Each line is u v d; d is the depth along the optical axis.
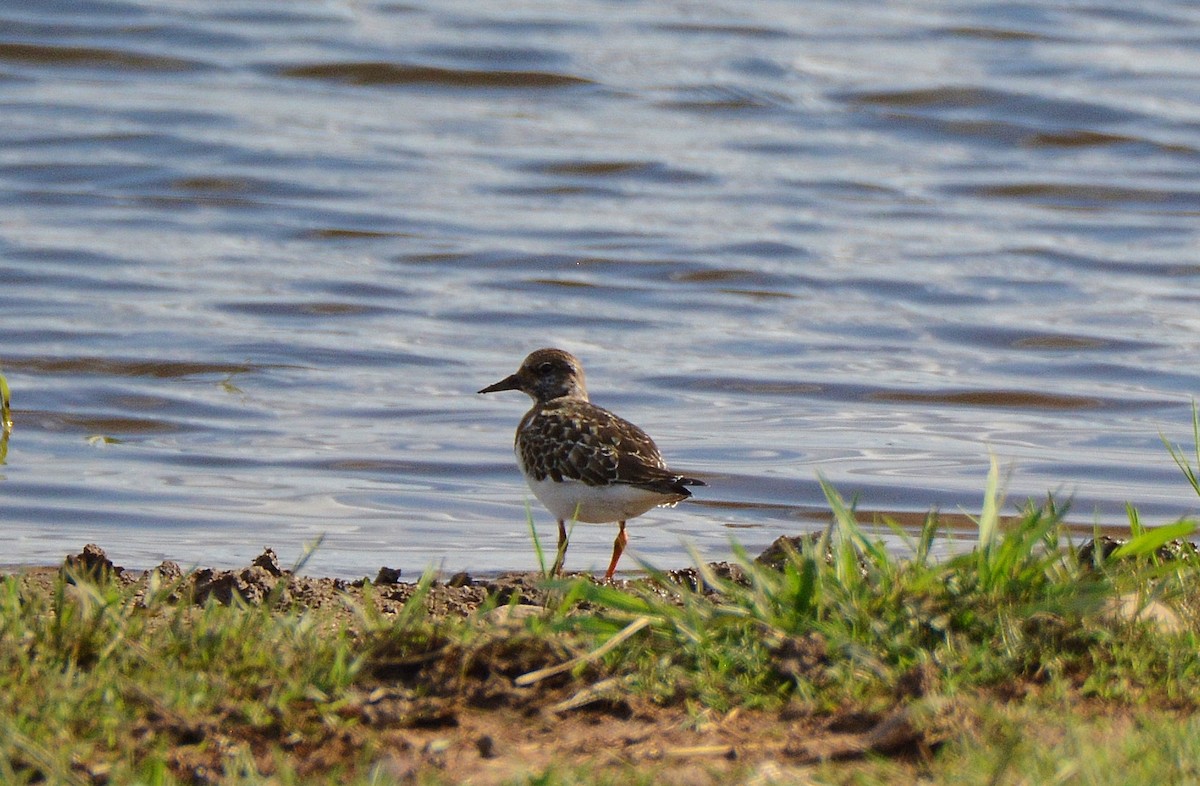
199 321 18.80
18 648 6.49
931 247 22.84
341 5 35.22
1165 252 22.72
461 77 30.89
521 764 5.86
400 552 11.84
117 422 15.50
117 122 27.50
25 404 15.84
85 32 32.06
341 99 29.80
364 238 22.75
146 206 23.86
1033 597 7.21
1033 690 6.55
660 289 20.88
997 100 30.11
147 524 12.48
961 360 18.14
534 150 27.31
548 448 10.88
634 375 17.41
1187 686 6.62
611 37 33.72
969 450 14.92
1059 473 14.12
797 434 15.44
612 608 7.28
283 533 12.34
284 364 17.45
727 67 32.16
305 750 6.08
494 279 21.11
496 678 6.67
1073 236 23.56
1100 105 29.69
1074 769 5.41
